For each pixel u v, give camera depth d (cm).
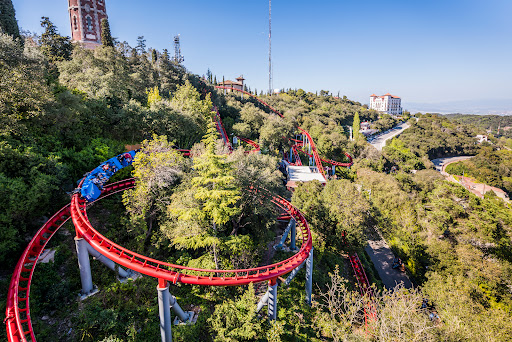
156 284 2744
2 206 2269
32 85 3197
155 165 3259
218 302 2778
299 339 2722
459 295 3303
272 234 4009
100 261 2644
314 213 4294
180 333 2294
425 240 4450
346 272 4278
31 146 3031
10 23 5928
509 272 3544
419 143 17638
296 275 3631
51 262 2473
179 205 2812
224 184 2872
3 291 2058
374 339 2286
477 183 12938
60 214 2769
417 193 7062
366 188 7119
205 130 6950
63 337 2061
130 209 3120
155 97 6512
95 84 5278
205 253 3136
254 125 11275
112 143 4572
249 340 2288
